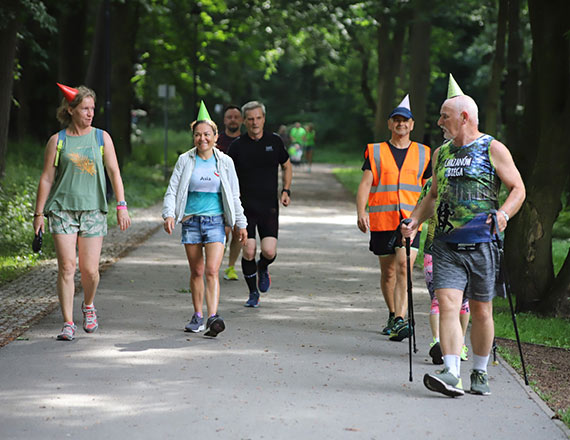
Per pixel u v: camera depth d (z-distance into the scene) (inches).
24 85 2055.9
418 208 459.5
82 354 491.2
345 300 689.0
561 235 1229.1
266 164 656.4
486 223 419.2
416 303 686.5
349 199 1822.1
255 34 2384.4
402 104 553.9
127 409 389.7
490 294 424.2
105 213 542.0
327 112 5002.5
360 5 1919.3
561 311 660.1
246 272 651.5
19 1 1112.2
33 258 839.1
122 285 735.7
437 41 2726.4
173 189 550.6
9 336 533.0
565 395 433.4
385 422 377.7
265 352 503.8
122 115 1854.1
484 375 428.5
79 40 1851.6
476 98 3668.8
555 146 674.8
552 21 672.4
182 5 2175.2
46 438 350.3
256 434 357.4
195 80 2185.0
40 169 1582.2
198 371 457.7
